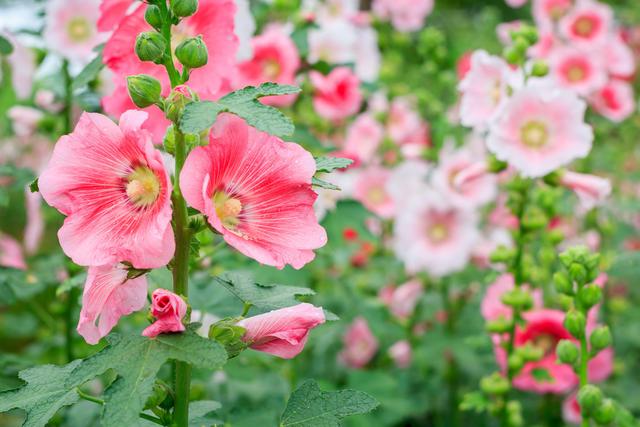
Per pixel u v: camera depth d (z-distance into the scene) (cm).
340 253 208
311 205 107
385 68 256
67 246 103
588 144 152
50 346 209
